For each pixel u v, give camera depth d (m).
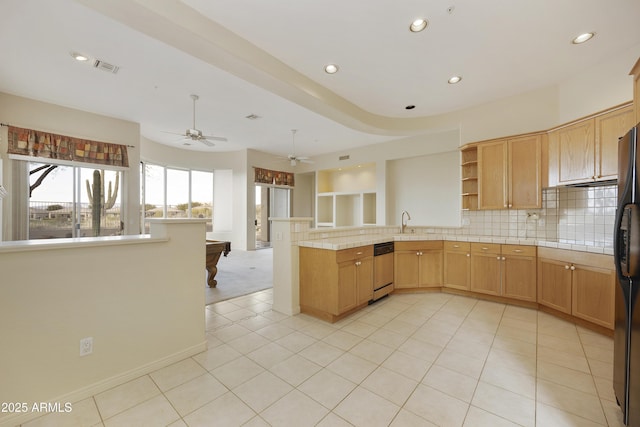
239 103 4.59
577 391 1.79
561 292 2.93
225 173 8.66
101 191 5.15
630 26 2.36
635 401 1.36
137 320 1.96
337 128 6.09
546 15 2.23
